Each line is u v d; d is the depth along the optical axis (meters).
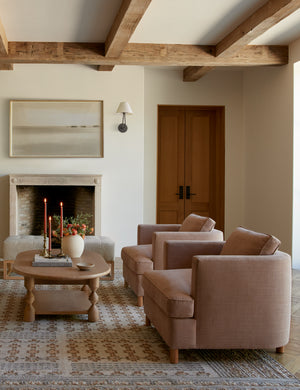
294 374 2.66
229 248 3.25
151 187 7.39
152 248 4.13
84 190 6.82
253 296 2.80
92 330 3.38
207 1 4.14
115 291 4.57
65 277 3.28
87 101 6.55
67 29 4.92
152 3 4.16
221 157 7.65
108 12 4.37
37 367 2.67
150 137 7.36
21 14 4.45
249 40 4.84
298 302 4.27
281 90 6.06
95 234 6.53
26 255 4.10
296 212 5.80
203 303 2.75
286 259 2.89
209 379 2.56
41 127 6.49
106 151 6.62
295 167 5.78
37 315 3.73
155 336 3.28
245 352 3.00
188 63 5.56
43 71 6.47
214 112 7.77
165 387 2.45
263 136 6.66
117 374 2.60
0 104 6.43
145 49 5.45
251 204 7.14
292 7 3.88
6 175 6.45
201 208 7.80
